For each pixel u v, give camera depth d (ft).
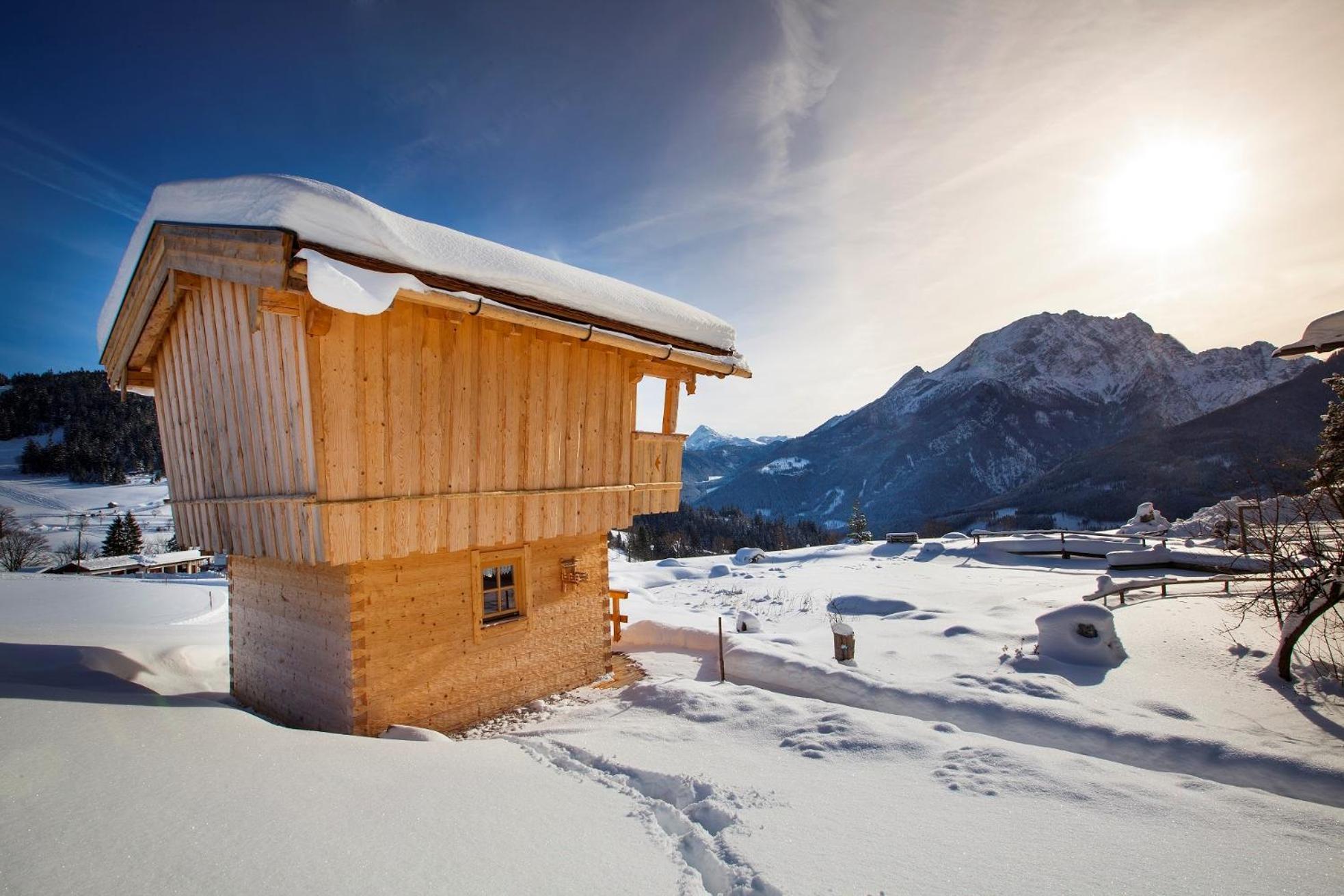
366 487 19.52
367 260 18.11
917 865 11.25
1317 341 30.01
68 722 14.32
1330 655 23.17
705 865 11.60
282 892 8.96
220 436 23.81
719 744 18.38
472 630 24.07
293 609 23.24
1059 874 10.96
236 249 18.49
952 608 43.24
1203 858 11.45
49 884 8.47
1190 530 73.15
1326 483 28.48
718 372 31.48
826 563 81.71
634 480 30.01
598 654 29.66
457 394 22.17
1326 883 10.60
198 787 12.01
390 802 12.64
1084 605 27.66
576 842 11.92
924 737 17.85
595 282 26.18
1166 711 20.95
